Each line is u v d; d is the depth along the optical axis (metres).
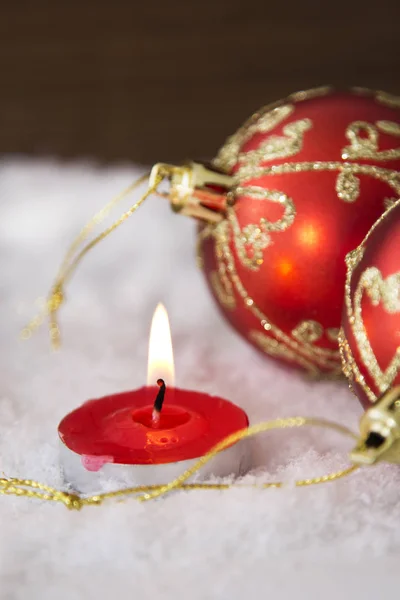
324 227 0.31
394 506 0.29
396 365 0.28
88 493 0.29
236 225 0.32
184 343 0.37
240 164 0.32
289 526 0.28
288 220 0.31
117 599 0.26
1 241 0.44
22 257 0.43
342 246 0.31
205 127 0.61
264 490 0.29
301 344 0.32
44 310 0.38
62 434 0.30
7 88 0.62
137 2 0.62
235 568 0.27
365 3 0.61
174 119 0.61
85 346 0.37
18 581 0.27
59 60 0.62
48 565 0.27
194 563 0.27
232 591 0.26
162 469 0.29
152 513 0.28
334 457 0.31
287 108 0.33
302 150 0.32
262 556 0.27
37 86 0.62
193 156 0.60
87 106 0.62
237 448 0.30
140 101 0.62
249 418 0.33
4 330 0.38
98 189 0.47
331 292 0.31
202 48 0.62
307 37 0.62
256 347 0.33
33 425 0.32
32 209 0.46
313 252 0.31
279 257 0.32
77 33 0.62
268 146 0.32
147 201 0.46
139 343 0.37
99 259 0.43
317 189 0.31
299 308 0.32
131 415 0.30
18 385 0.35
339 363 0.32
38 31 0.62
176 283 0.41
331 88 0.35
